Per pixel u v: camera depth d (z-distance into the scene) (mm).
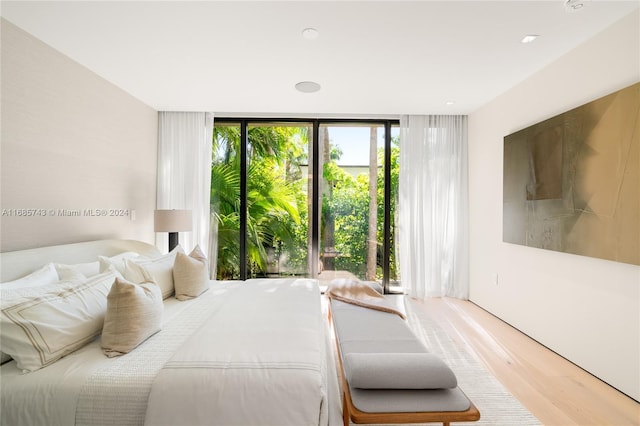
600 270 2094
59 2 1787
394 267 4223
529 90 2809
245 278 4137
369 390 1438
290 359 1379
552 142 2455
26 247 2131
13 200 2041
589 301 2180
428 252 4008
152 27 2053
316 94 3252
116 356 1463
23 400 1243
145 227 3617
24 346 1321
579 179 2193
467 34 2133
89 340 1558
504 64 2570
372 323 2105
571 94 2338
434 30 2084
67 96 2449
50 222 2314
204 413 1222
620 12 1886
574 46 2285
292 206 4199
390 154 4172
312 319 1888
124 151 3195
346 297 2621
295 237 4203
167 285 2393
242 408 1230
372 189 4219
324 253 4234
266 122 4164
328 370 2189
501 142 3246
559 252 2445
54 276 1812
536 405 1837
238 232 4148
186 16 1934
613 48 2000
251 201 4180
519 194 2873
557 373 2188
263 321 1810
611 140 1947
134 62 2547
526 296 2850
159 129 3891
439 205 3982
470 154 3896
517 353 2490
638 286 1851
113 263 2150
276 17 1944
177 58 2480
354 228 4230
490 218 3451
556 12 1887
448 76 2807
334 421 1662
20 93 2070
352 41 2223
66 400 1250
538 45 2273
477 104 3555
